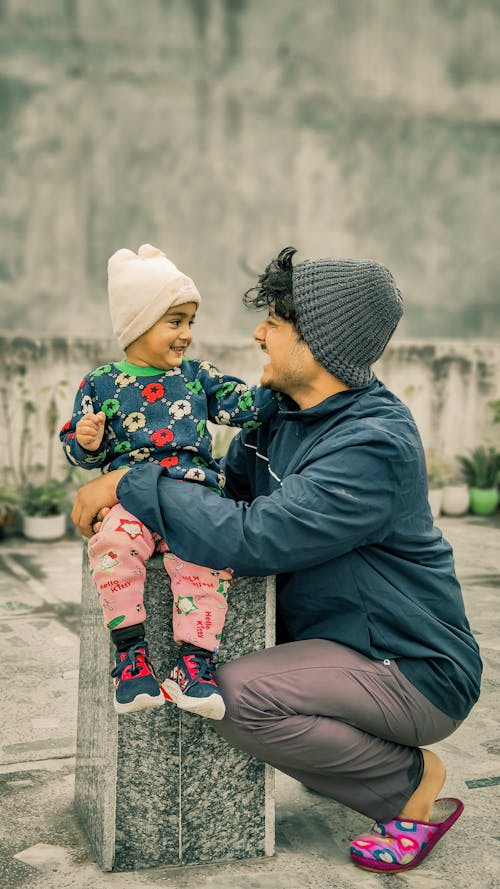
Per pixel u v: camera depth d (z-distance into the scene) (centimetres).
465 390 786
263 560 225
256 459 273
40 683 379
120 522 227
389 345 764
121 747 237
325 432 243
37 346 671
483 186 790
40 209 685
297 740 234
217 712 225
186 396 243
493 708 358
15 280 684
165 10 699
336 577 238
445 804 268
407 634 240
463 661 244
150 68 700
